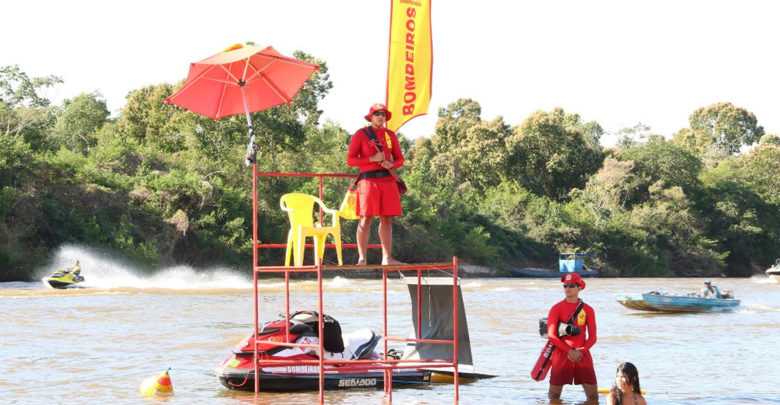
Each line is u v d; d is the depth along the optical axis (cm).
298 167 10762
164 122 10962
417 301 1833
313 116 11112
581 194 14575
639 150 15775
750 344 2870
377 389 1889
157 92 11131
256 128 10256
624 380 1373
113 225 8125
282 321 1872
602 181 14838
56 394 1792
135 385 1908
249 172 9962
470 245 11612
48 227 7525
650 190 14775
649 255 13400
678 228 14275
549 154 15288
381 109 1495
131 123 11894
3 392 1812
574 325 1638
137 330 3109
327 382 1838
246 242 8988
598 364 2353
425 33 1986
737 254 14862
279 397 1755
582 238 13050
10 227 7256
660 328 3516
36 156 8406
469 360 1767
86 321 3431
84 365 2219
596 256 12181
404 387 1914
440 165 15262
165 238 8325
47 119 9894
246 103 1680
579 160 15262
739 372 2200
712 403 1758
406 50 1975
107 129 10875
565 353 1652
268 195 10012
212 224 8831
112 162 9256
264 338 1808
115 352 2486
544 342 2880
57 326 3212
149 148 10200
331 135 11819
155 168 9675
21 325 3231
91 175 8544
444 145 17112
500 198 13838
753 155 17512
